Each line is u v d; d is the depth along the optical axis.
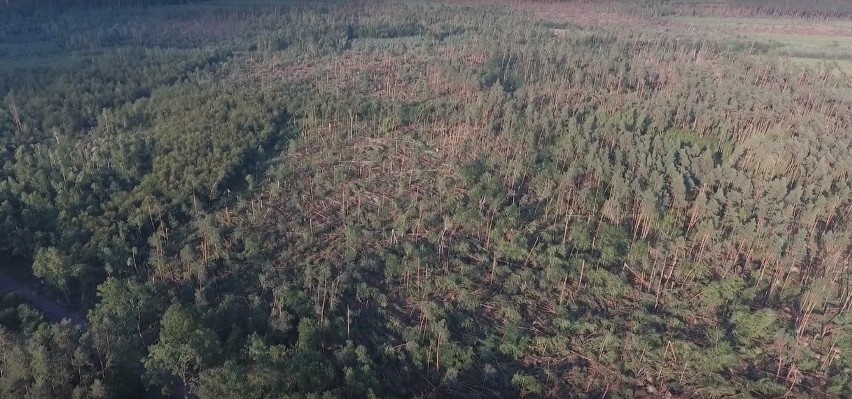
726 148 110.44
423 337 67.19
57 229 84.19
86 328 68.81
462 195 93.38
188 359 55.53
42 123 117.56
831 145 105.25
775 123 113.69
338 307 70.56
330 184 97.00
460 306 71.56
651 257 80.50
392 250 80.81
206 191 92.12
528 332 68.25
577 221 87.44
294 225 86.06
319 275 75.00
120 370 57.78
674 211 89.00
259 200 92.12
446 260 78.94
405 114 119.19
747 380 61.53
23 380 53.97
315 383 58.16
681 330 68.94
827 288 72.56
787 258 77.19
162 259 77.12
